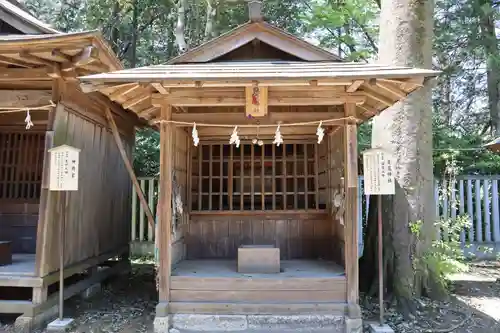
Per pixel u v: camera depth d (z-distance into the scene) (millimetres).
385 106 4406
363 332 4168
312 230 5816
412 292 5016
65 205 4852
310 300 4188
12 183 6543
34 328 4188
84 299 5449
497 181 8227
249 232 5824
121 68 5164
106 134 6184
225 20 11195
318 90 4191
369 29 10398
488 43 9797
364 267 5688
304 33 12508
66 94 4754
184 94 4211
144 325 4398
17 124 6277
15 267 4820
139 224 8758
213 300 4207
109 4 10469
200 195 5840
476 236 8156
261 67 4230
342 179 4785
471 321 4512
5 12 4934
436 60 11445
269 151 5934
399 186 5270
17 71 4637
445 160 8227
